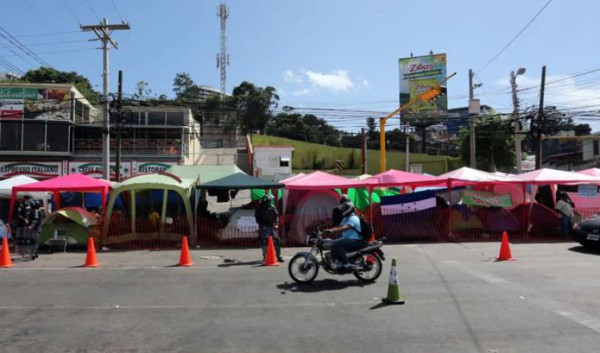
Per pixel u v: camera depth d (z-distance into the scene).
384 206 17.80
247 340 6.20
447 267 11.71
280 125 79.06
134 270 11.89
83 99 45.97
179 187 16.97
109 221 16.72
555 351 5.66
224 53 85.62
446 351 5.70
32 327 6.87
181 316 7.42
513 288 9.17
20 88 42.03
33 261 13.70
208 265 12.64
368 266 9.87
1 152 41.28
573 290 8.91
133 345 6.04
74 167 42.88
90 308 7.97
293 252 15.45
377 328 6.65
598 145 50.44
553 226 17.86
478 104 30.47
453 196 19.17
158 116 48.34
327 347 5.89
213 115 76.19
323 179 18.11
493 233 17.98
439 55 62.41
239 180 17.80
